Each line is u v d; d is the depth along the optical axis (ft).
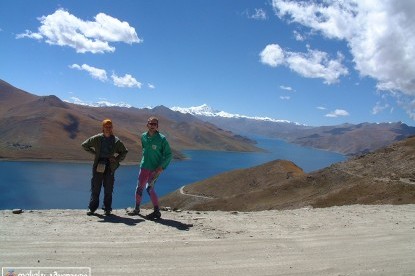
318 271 23.75
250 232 33.01
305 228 35.94
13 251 24.02
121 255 24.50
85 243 26.55
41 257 23.17
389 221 41.83
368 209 51.83
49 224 31.71
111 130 37.83
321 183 294.46
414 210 52.11
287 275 22.80
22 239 26.71
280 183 316.40
